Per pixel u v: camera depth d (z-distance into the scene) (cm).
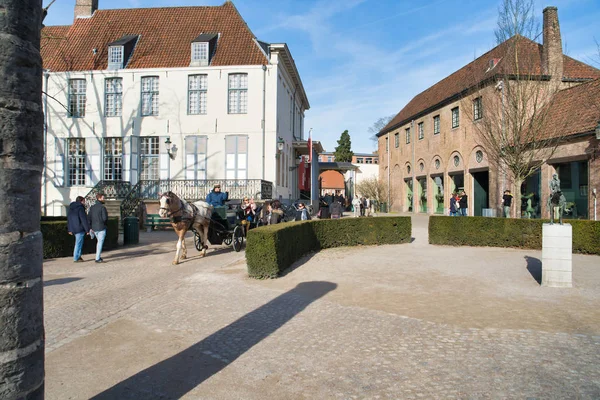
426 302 672
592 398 347
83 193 2302
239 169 2231
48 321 580
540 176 1903
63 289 778
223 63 2250
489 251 1264
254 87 2227
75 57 2380
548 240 780
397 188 3894
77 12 2602
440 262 1058
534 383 377
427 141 3186
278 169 2319
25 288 202
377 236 1436
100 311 629
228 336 518
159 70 2264
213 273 913
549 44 2127
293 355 456
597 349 457
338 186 5228
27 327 202
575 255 1152
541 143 1611
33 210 207
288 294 725
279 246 884
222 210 1241
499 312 612
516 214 1570
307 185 3347
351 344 486
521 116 1545
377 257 1143
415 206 3428
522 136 1587
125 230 1456
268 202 1856
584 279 832
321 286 788
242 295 720
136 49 2372
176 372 414
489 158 1869
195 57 2267
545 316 588
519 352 452
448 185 2841
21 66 201
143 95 2292
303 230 1145
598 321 560
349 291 749
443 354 451
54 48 2469
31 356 204
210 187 2194
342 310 627
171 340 505
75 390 375
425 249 1320
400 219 1478
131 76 2286
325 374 407
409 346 477
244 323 568
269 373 411
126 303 675
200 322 574
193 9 2548
